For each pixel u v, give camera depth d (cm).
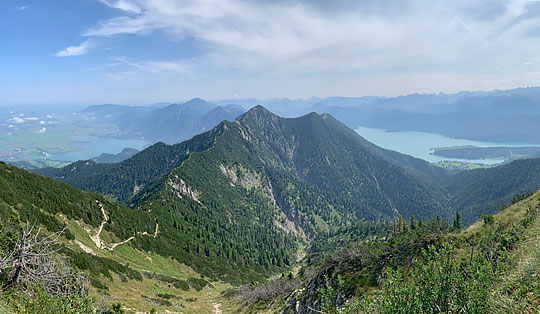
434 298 1075
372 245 4178
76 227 7319
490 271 1077
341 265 4119
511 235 2234
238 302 7144
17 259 1764
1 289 1662
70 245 5622
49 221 5919
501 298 987
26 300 1669
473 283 1032
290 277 7300
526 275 1080
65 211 7562
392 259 3566
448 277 1080
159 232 13188
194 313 5778
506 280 1094
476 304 985
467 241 3084
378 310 1205
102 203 10788
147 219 13638
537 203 3042
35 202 6544
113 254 7644
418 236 3712
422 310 1069
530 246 1703
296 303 4291
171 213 18650
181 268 10894
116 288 4922
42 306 1628
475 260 1140
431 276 1111
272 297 5856
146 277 7119
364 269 3706
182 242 14100
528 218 2500
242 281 13362
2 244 1872
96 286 4241
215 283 11494
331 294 1402
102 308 2114
